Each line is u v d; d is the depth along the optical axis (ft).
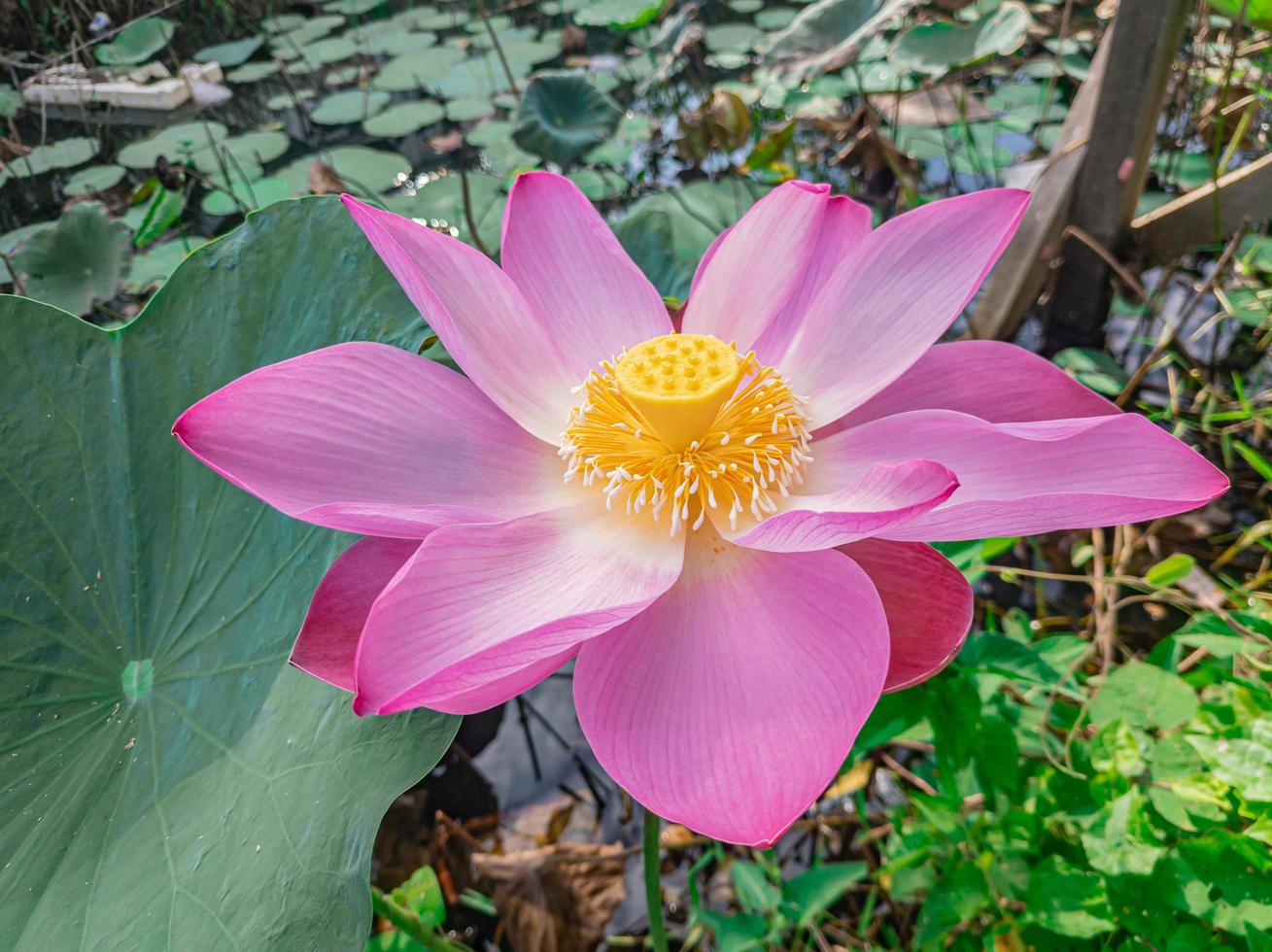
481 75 2.29
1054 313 1.45
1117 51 1.23
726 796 0.48
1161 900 0.66
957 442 0.61
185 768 0.62
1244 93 1.65
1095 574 1.04
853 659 0.51
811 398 0.68
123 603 0.69
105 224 1.49
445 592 0.51
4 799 0.61
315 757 0.58
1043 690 0.88
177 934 0.54
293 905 0.53
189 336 0.75
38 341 0.71
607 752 0.50
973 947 0.78
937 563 0.58
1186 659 0.96
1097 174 1.30
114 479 0.71
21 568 0.67
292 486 0.57
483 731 1.11
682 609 0.57
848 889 0.93
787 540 0.55
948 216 0.65
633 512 0.63
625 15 2.12
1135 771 0.71
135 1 2.60
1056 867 0.70
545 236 0.73
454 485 0.62
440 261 0.66
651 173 1.93
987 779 0.76
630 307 0.73
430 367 0.65
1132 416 0.58
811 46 1.60
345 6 2.64
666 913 0.95
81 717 0.65
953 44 1.46
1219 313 1.39
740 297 0.72
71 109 2.34
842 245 0.76
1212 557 1.12
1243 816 0.67
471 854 1.00
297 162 1.98
